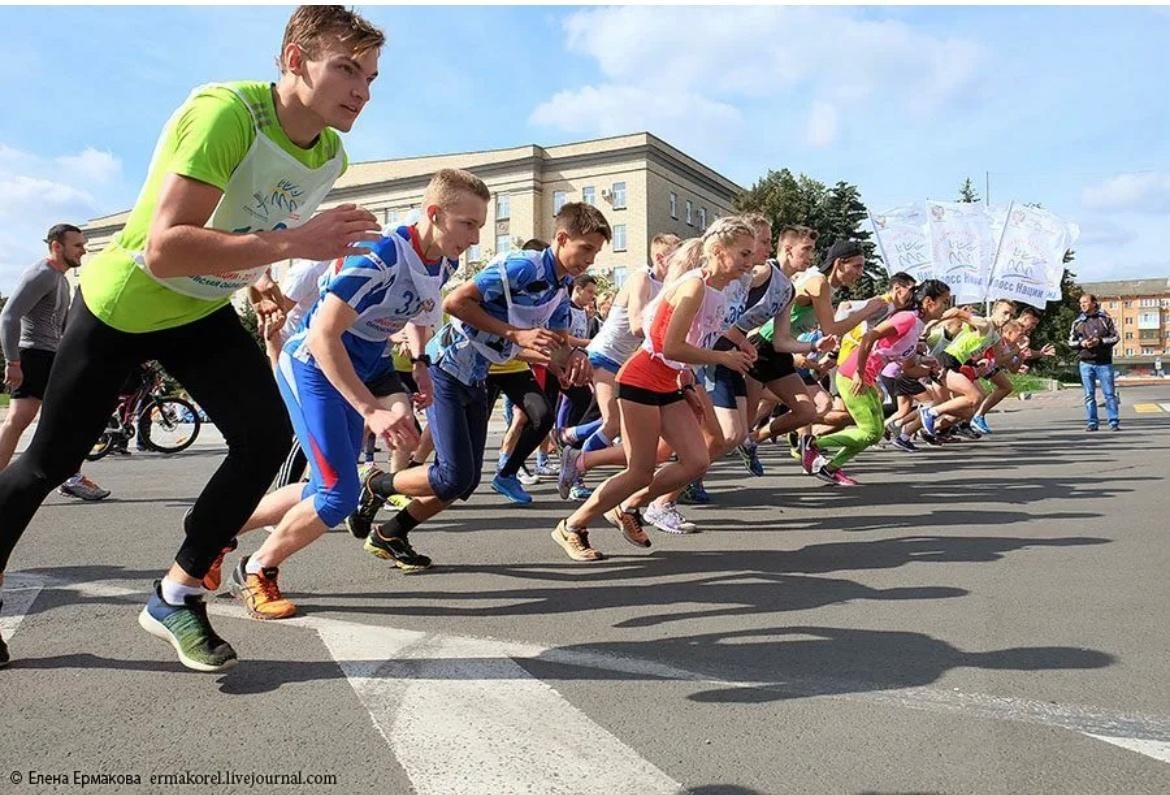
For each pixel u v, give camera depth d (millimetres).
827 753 2246
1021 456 9312
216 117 2459
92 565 4477
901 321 7914
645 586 3984
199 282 2613
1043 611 3488
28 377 5934
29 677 2787
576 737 2346
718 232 4477
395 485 4258
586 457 5609
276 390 2898
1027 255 13625
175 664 2908
